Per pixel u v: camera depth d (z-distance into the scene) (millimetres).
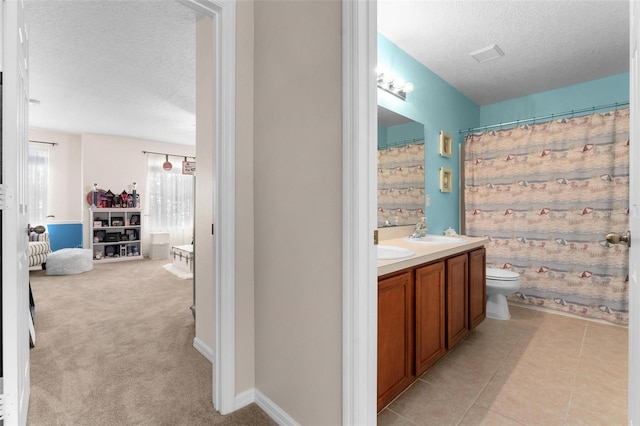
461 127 3539
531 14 2176
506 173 3219
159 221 6473
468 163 3447
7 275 1163
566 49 2617
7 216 1160
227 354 1541
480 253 2521
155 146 6430
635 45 965
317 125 1290
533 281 3090
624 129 2648
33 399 1661
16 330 1187
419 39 2492
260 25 1580
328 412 1273
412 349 1674
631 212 1043
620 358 2109
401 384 1571
